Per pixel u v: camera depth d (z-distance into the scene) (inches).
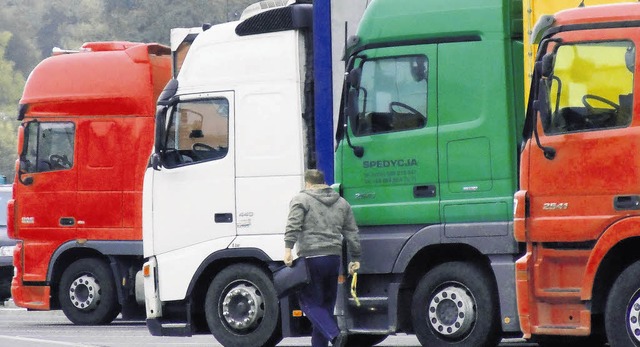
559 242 1462.8
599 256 1424.7
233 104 1809.8
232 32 1825.8
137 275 2274.9
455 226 1587.1
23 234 2485.2
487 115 1572.3
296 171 1761.8
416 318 1627.7
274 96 1780.3
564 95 1455.5
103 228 2411.4
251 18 1807.3
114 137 2400.3
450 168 1593.3
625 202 1414.9
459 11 1595.7
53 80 2463.1
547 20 1459.2
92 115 2421.3
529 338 1582.2
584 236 1439.5
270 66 1785.2
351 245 1612.9
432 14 1611.7
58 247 2452.0
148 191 1872.5
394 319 1632.6
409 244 1616.6
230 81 1814.7
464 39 1592.0
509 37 1573.6
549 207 1466.5
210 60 1838.1
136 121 2389.3
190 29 1996.8
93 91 2421.3
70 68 2450.8
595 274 1429.6
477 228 1571.1
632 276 1425.9
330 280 1605.6
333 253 1601.9
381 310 1654.8
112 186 2402.8
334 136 1733.5
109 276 2452.0
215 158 1822.1
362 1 1728.6
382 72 1642.5
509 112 1565.0
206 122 1833.2
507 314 1549.0
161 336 1963.6
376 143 1638.8
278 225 1770.4
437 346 1610.5
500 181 1563.7
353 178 1657.2
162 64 2413.9
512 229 1549.0
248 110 1798.7
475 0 1589.6
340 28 1734.7
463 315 1593.3
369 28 1649.9
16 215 2491.4
